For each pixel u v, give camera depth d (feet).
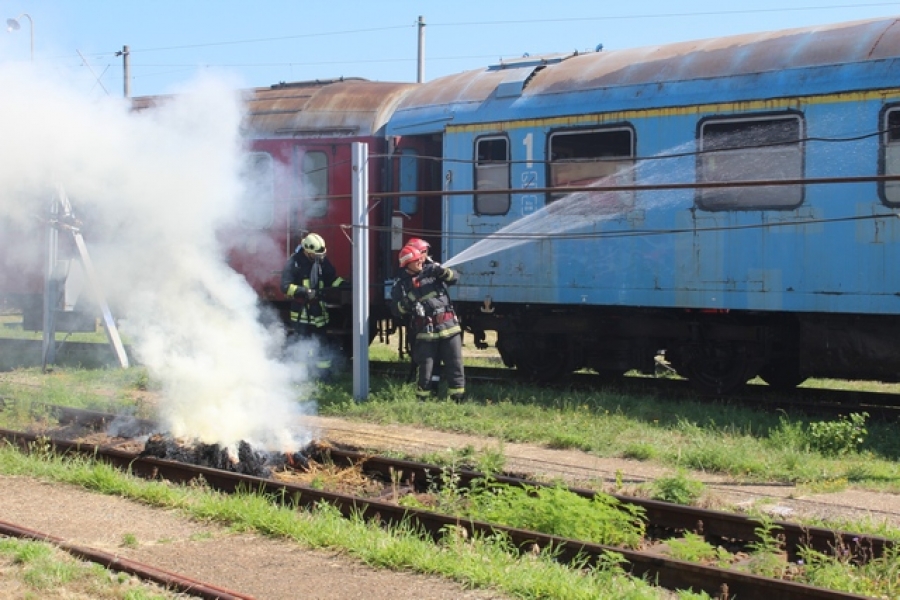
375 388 37.76
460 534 19.06
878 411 32.94
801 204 31.91
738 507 21.70
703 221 33.83
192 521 20.17
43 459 26.09
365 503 21.07
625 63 36.58
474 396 36.42
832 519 20.52
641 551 18.83
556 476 24.30
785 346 35.45
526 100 38.04
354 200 35.81
